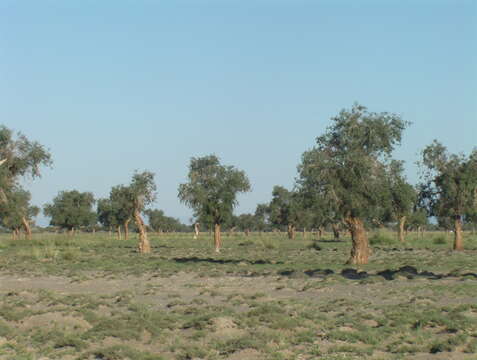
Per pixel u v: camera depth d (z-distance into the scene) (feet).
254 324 64.59
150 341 59.52
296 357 52.70
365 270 128.26
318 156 136.56
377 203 138.62
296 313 71.41
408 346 55.83
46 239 299.38
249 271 130.82
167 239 385.91
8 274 132.16
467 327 62.23
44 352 55.93
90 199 424.87
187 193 209.97
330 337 59.36
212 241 345.10
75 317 70.38
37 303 82.84
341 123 137.80
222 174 212.23
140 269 138.62
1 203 191.31
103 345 58.18
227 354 53.72
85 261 170.30
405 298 85.56
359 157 133.69
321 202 136.98
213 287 101.76
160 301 86.43
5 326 65.10
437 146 202.08
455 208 202.69
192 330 63.98
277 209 398.42
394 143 138.31
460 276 110.52
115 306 80.74
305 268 134.82
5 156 178.50
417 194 203.82
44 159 183.73
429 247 227.20
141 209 217.56
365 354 53.52
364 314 70.85
